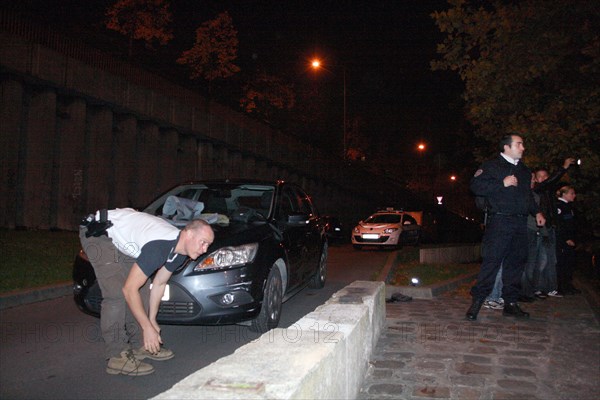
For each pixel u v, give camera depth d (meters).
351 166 36.78
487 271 6.07
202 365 4.57
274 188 7.05
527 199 6.09
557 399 3.77
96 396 3.83
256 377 2.42
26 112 13.31
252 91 29.23
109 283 4.29
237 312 4.93
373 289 5.16
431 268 10.94
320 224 8.49
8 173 12.59
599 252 10.84
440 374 4.24
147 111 16.92
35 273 8.03
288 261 6.09
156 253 3.83
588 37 9.34
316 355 2.79
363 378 4.07
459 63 10.45
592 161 8.80
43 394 3.86
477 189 6.07
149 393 3.91
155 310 4.19
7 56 12.20
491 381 4.09
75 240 11.72
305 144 30.31
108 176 15.74
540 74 9.84
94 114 15.30
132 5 20.25
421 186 55.78
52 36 13.98
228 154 23.05
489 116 10.64
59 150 14.16
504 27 9.86
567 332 5.53
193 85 23.80
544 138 9.03
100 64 15.62
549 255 7.38
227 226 5.66
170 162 18.67
